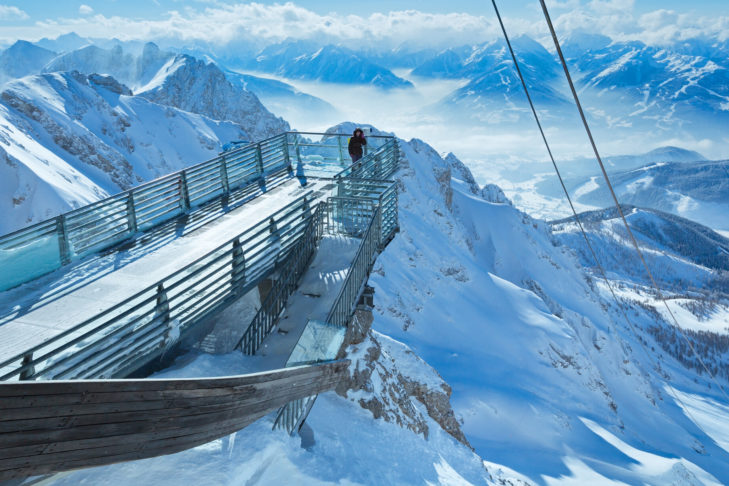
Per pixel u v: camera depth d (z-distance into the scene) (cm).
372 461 1495
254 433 1073
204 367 1127
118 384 586
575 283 17650
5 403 489
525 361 9900
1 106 13975
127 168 15812
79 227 1244
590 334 14238
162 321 959
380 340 3128
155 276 1143
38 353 812
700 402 16550
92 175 14225
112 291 1066
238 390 792
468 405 7231
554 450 6875
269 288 1375
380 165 2283
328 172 2177
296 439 1183
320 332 1128
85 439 572
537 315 11525
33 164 10138
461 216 17750
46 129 14500
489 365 9194
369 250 1467
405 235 12175
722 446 12238
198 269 1033
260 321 1245
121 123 19562
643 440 9625
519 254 17512
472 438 6656
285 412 1160
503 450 6512
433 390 3005
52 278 1122
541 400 8225
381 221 1551
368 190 1675
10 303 996
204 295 1058
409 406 2259
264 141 2144
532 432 7106
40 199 8962
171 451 700
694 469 8462
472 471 2395
